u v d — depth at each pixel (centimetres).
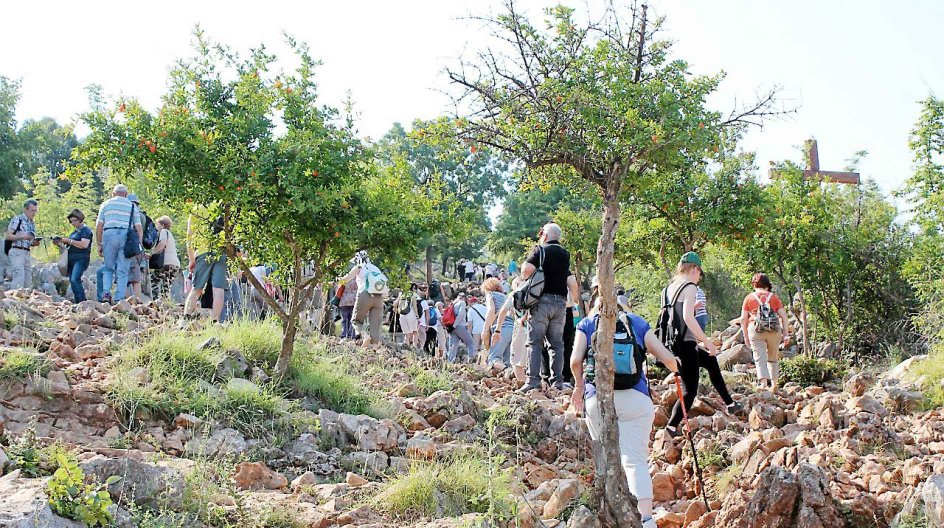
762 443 769
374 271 1321
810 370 1302
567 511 604
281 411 761
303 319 1224
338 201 875
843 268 1894
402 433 782
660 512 688
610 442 585
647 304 2630
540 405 924
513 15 634
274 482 629
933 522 559
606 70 629
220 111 875
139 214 1219
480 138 632
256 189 836
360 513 558
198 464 569
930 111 1800
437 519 566
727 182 1692
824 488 586
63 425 662
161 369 771
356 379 911
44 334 863
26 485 474
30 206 1342
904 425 916
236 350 854
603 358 591
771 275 2025
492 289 1382
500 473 640
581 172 633
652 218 1783
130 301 1152
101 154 838
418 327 1619
